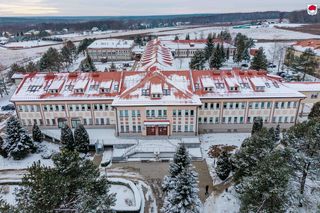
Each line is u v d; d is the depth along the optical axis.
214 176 49.66
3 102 90.31
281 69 116.94
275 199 29.22
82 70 109.81
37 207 24.78
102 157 56.75
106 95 62.97
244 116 63.91
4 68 139.38
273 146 38.75
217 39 158.12
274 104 62.47
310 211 36.00
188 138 60.88
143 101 59.12
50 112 63.91
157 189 46.81
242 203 33.50
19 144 54.88
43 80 66.69
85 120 65.12
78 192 28.55
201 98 61.44
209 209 41.47
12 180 48.97
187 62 137.88
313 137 33.03
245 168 38.88
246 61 131.88
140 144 58.84
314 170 35.03
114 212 32.00
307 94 72.44
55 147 60.53
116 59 155.12
